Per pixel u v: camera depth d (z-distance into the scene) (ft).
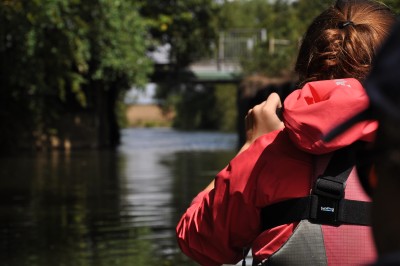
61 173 70.44
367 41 7.89
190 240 8.23
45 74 97.96
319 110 6.91
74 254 28.73
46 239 32.45
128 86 128.88
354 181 7.23
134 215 39.70
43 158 93.66
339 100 6.78
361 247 7.22
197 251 8.24
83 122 116.47
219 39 146.72
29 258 28.07
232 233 7.89
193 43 146.92
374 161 3.70
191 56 148.97
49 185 58.75
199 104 250.98
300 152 7.41
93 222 37.50
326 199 7.25
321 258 7.29
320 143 6.86
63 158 93.66
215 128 249.75
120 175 67.05
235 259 8.27
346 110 6.76
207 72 143.95
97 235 33.27
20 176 67.72
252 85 91.35
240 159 7.66
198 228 8.09
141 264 26.55
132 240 31.76
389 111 3.32
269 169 7.49
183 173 68.74
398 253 3.33
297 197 7.39
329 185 7.23
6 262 27.35
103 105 124.98
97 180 62.39
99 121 120.06
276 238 7.48
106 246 30.42
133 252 28.96
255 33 142.20
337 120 6.79
